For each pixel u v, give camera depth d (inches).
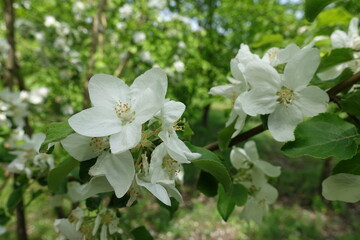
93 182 3.7
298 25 15.9
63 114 18.1
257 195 6.0
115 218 4.8
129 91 3.7
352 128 4.0
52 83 19.5
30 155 7.3
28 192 8.2
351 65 5.2
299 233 23.6
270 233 23.3
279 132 4.3
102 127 3.4
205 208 27.2
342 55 4.8
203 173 5.6
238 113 4.5
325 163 28.4
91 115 3.5
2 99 11.1
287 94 4.3
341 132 4.0
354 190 4.1
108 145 3.6
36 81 20.3
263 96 4.3
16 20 17.6
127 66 18.6
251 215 6.1
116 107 3.6
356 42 5.4
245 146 6.0
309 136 4.0
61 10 19.8
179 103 3.5
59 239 5.1
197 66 21.4
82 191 3.8
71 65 16.6
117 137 3.4
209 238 23.6
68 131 3.4
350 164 3.9
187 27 20.5
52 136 3.4
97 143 3.7
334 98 4.4
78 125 3.4
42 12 18.6
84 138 3.7
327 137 4.0
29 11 17.6
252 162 5.9
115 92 3.7
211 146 5.5
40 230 23.1
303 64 4.2
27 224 23.8
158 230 24.4
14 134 8.8
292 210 26.8
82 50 19.2
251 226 24.2
